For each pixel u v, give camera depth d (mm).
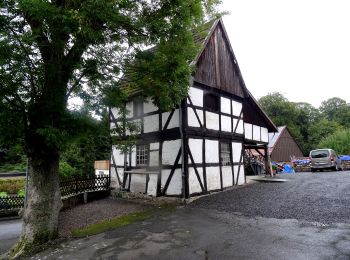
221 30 15211
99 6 5648
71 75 7004
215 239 6750
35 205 7559
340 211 8398
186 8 6953
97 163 24469
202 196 12391
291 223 7562
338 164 23891
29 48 5973
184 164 11883
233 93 15633
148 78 8172
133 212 10633
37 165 7668
